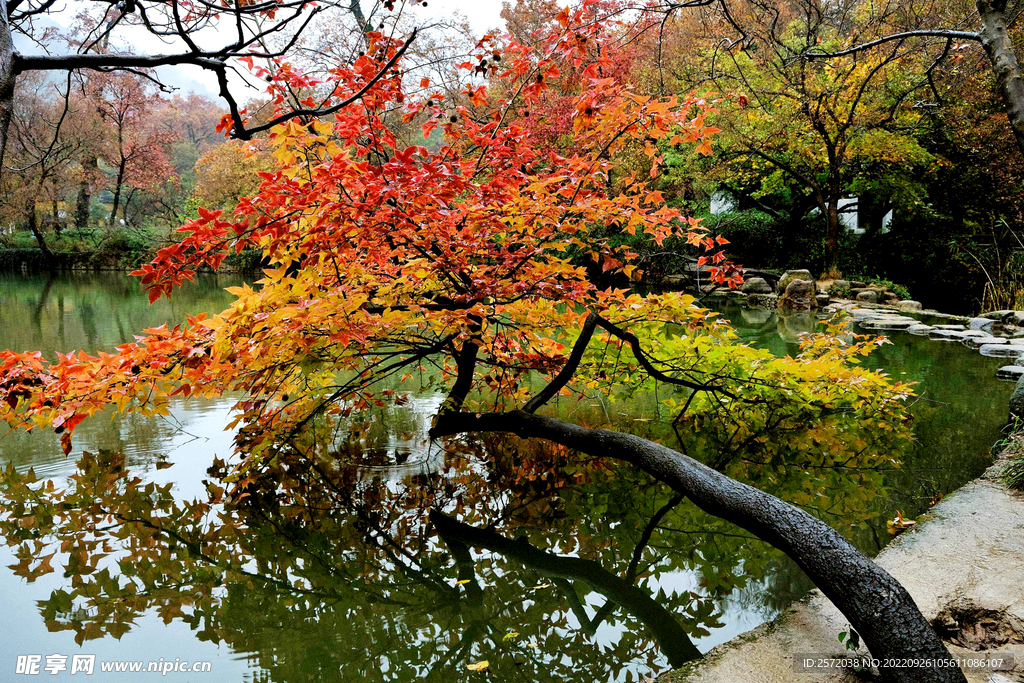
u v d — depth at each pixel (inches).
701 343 166.2
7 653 76.5
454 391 157.3
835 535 78.4
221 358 102.3
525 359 166.9
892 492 128.9
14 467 142.3
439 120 131.0
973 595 81.0
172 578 97.7
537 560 107.2
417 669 76.2
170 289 97.7
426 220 107.3
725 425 179.6
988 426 172.9
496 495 133.3
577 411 193.2
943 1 294.2
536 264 129.7
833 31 460.1
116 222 1182.3
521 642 83.4
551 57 128.6
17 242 1149.1
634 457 113.2
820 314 475.2
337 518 120.7
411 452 156.6
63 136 719.1
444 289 132.4
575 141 139.3
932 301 596.7
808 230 700.0
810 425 178.5
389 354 138.6
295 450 156.2
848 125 510.6
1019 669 67.0
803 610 81.6
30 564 100.2
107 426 175.8
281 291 102.7
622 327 158.6
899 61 415.2
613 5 132.4
